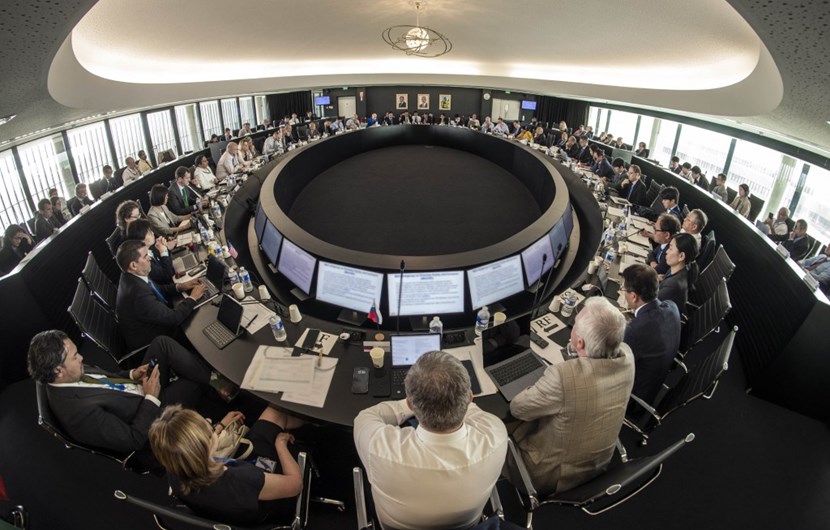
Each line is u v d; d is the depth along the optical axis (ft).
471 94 51.31
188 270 12.42
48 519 7.51
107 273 15.40
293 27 21.04
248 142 28.84
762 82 13.60
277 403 7.41
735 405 10.07
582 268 13.37
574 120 45.19
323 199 23.57
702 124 28.55
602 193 19.90
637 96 24.84
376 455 4.30
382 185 26.03
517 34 23.25
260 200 15.12
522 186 26.17
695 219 12.50
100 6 12.46
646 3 13.94
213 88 27.86
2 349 10.39
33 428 9.43
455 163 31.27
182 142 37.11
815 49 7.54
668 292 10.29
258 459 6.78
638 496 7.93
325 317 10.80
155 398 7.61
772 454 8.88
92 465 8.53
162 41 17.81
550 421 6.05
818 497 8.08
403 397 7.50
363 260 9.86
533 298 11.48
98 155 27.53
